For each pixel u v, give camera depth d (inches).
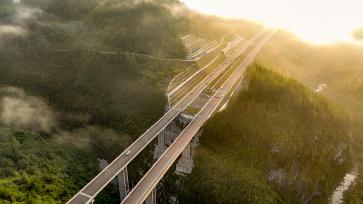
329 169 6466.5
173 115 6161.4
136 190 4421.8
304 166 5979.3
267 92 6594.5
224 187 5019.7
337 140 6870.1
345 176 6894.7
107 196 5693.9
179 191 5280.5
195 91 7229.3
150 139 5413.4
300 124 6407.5
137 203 4202.8
